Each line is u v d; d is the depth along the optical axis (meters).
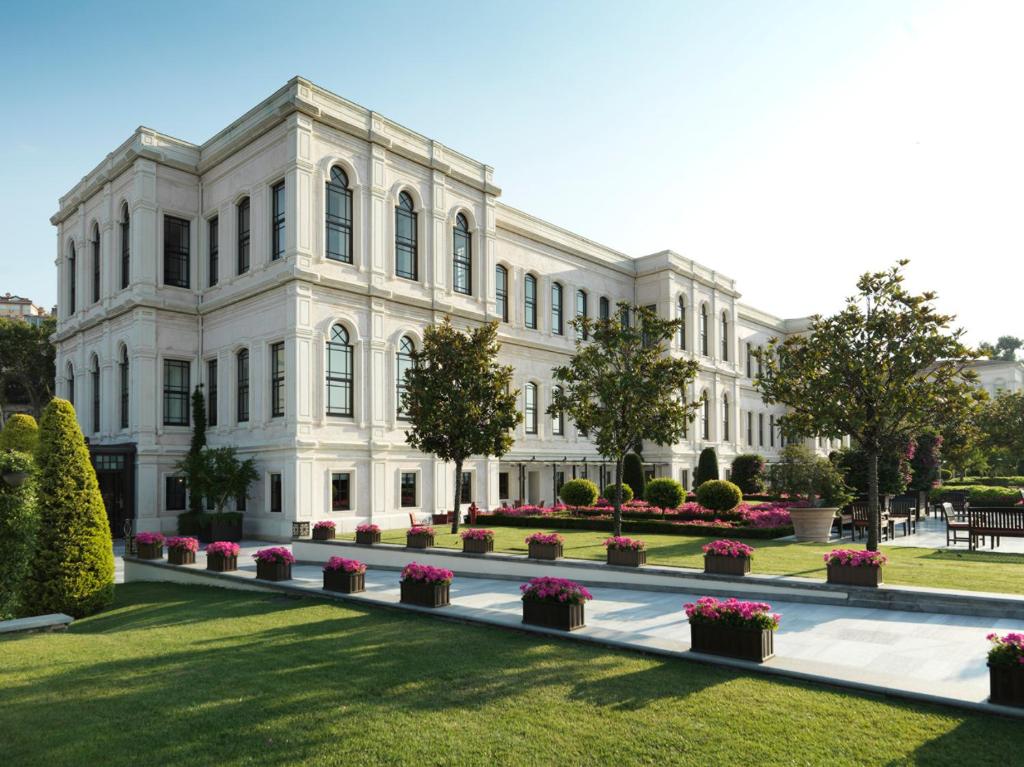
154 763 5.51
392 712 6.53
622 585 14.37
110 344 30.84
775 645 9.14
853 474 25.36
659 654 8.40
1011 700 6.36
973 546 17.44
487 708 6.61
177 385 29.69
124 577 19.52
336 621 10.92
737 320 55.78
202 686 7.43
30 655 9.02
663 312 44.56
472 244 32.94
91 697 7.12
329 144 26.89
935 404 16.03
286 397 25.28
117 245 31.19
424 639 9.45
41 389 49.44
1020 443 41.12
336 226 27.23
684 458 44.28
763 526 21.20
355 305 27.19
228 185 29.28
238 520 25.83
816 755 5.49
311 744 5.82
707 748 5.64
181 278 30.38
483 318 32.28
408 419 28.64
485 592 14.08
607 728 6.08
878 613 11.13
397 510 27.64
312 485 24.94
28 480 11.35
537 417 37.75
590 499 29.19
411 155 29.66
